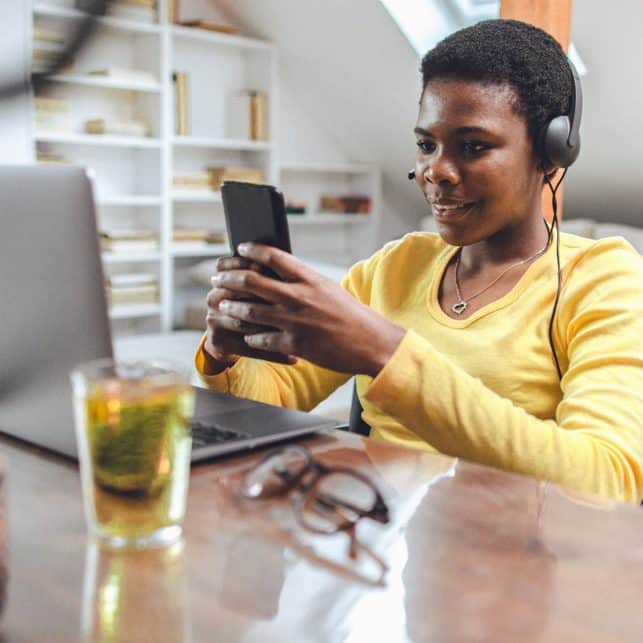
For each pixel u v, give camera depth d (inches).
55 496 30.2
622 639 21.3
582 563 25.4
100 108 195.2
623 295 45.0
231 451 34.5
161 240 200.2
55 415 34.1
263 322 37.4
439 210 47.5
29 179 33.5
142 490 25.8
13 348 35.3
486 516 28.8
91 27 187.9
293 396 55.0
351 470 30.0
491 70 44.9
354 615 22.2
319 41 201.6
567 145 46.8
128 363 27.8
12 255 34.5
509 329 48.0
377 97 208.4
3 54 161.8
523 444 37.7
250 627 21.5
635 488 38.9
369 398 38.0
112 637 21.0
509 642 21.0
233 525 27.9
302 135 232.7
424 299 52.5
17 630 21.3
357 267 58.7
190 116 210.7
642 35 149.1
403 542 26.7
